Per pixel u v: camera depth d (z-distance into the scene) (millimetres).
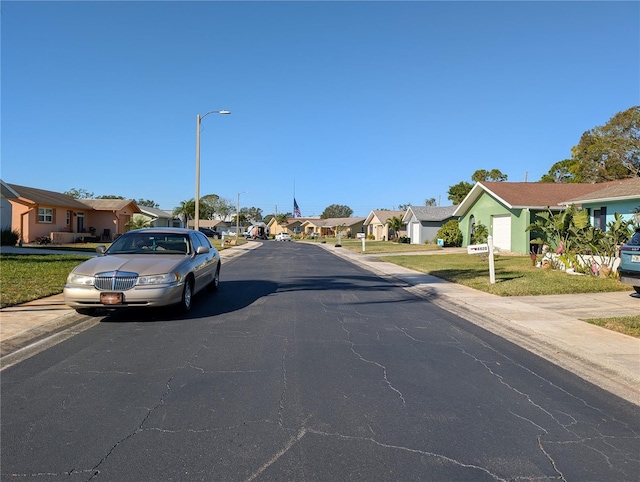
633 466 3789
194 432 4270
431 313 10188
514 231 26109
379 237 64875
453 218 45562
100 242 36906
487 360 6668
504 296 12047
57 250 25703
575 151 42656
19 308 9391
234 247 40500
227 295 12047
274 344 7242
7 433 4230
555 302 11117
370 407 4883
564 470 3709
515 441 4191
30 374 5793
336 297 12016
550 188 28000
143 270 8516
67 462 3742
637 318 9062
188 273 9352
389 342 7547
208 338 7562
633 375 5863
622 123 39219
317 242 58719
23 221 31203
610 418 4738
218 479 3523
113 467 3672
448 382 5711
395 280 16328
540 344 7578
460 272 17422
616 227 15148
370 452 3945
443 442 4148
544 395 5340
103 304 8250
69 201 36969
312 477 3557
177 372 5898
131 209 43312
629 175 39938
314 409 4805
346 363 6355
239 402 4961
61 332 7906
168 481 3494
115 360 6367
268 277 16469
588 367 6414
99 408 4781
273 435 4223
